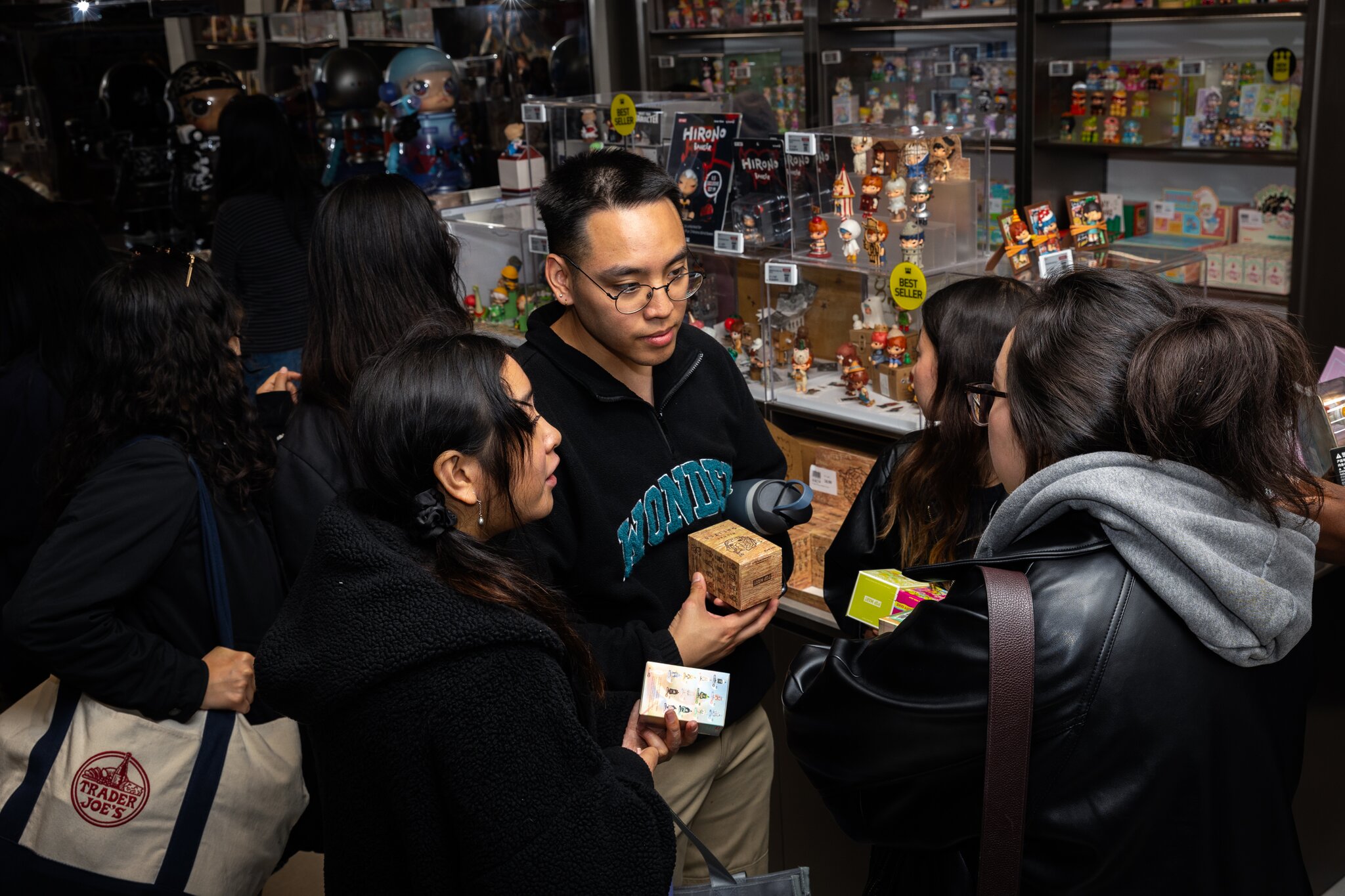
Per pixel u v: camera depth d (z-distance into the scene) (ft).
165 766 5.18
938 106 15.26
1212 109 13.01
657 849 3.45
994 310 5.06
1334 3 10.59
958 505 5.21
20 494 7.55
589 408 5.28
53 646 4.91
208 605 5.52
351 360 5.49
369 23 16.84
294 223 12.86
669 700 4.51
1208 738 3.21
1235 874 3.32
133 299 5.32
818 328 9.26
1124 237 14.24
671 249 4.84
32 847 5.08
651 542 5.43
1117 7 12.92
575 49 16.53
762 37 18.15
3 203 10.26
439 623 3.20
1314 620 7.45
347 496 3.64
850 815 3.84
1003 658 3.17
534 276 11.37
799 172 8.58
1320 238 11.31
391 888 3.38
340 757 3.31
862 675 3.59
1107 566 3.28
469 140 15.42
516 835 3.16
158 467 5.27
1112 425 3.31
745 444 6.02
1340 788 8.07
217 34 17.97
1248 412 3.17
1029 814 3.26
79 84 17.46
